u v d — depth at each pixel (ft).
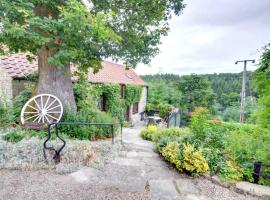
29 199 8.44
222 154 13.84
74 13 13.34
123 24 21.29
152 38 23.27
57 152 12.20
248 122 17.42
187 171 12.34
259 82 13.97
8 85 25.57
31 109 21.77
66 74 21.34
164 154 14.65
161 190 9.99
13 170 11.00
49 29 14.33
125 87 51.16
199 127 16.44
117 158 14.40
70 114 21.47
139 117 63.77
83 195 9.01
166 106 65.46
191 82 73.31
